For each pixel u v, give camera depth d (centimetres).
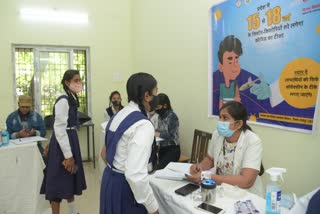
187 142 346
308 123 198
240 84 257
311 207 90
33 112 339
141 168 126
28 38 432
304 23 197
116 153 140
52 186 239
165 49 386
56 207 248
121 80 500
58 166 238
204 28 303
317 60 190
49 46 450
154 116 331
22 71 438
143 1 443
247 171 160
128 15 498
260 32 233
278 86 220
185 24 337
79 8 461
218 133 180
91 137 482
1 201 257
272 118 227
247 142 168
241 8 250
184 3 337
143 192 127
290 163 214
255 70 240
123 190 139
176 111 368
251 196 144
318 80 190
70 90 243
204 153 284
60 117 231
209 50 294
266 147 235
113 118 149
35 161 267
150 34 427
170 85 379
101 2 476
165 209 152
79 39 465
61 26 452
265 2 226
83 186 257
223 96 279
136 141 129
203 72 310
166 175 170
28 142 273
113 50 491
